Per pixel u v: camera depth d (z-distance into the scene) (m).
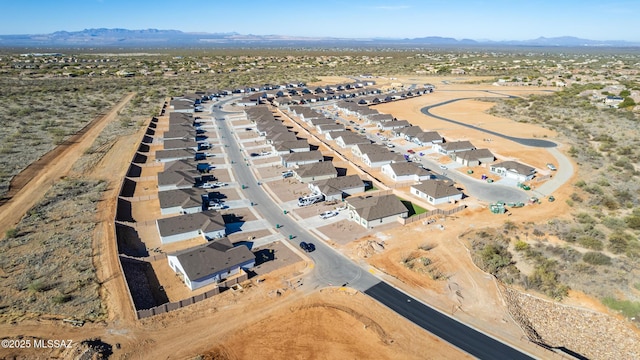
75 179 78.38
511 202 73.19
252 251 56.12
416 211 69.81
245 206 71.19
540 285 48.97
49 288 44.34
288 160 91.81
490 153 96.75
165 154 93.88
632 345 40.19
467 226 64.06
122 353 36.28
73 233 56.94
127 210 67.12
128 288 44.75
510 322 42.12
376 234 61.34
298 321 41.47
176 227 58.84
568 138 112.12
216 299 45.12
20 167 82.12
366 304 44.59
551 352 37.66
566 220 65.06
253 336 39.19
